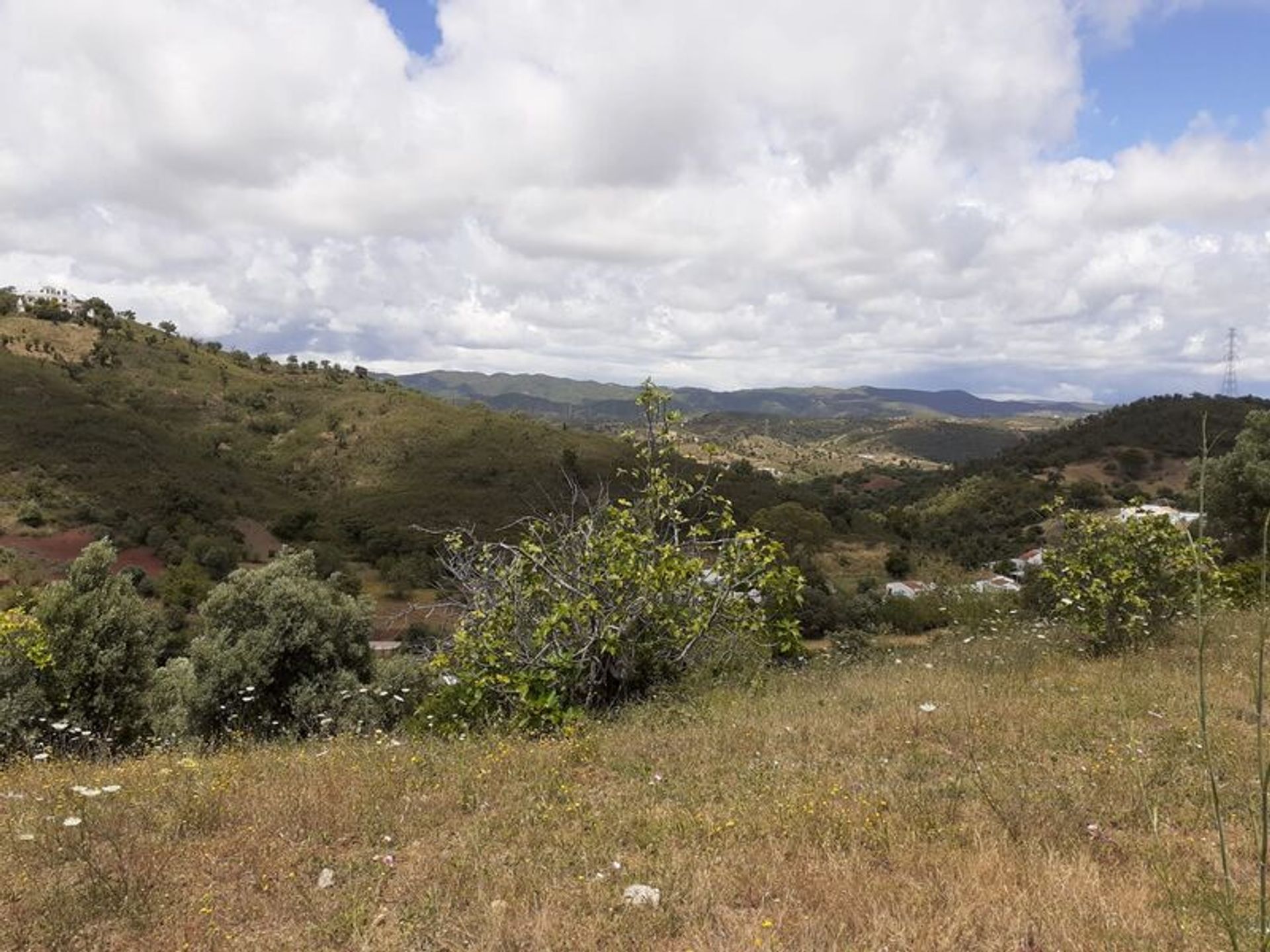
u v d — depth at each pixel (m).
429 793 5.40
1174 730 6.09
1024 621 13.71
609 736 6.94
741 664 9.24
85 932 3.43
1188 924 3.16
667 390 9.52
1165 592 9.91
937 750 6.00
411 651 10.95
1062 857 3.94
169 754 8.41
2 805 5.55
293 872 4.09
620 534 8.38
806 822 4.45
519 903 3.61
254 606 16.55
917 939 3.15
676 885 3.74
